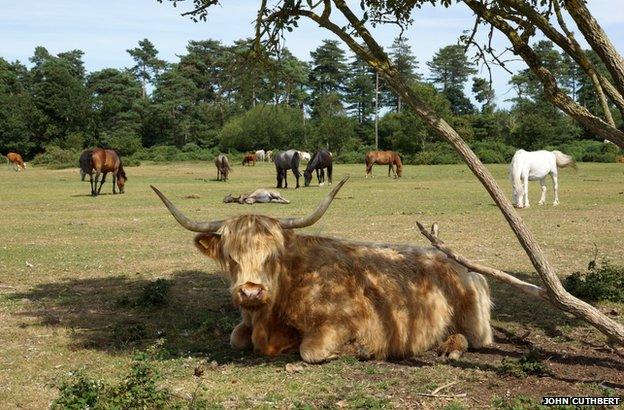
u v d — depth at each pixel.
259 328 6.43
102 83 114.06
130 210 23.55
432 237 6.06
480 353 6.85
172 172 56.53
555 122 83.56
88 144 103.75
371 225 18.14
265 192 26.69
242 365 6.36
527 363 6.05
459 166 64.12
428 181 41.88
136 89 114.12
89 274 11.56
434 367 6.26
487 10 6.32
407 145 80.06
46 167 70.44
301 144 85.94
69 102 102.31
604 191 31.28
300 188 36.81
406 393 5.53
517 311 8.66
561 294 5.70
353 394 5.45
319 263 6.43
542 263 5.73
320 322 6.30
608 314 8.45
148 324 8.15
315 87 98.44
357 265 6.57
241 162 78.56
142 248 14.54
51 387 5.80
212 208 24.33
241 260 5.76
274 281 6.04
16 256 13.42
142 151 94.44
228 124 87.12
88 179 45.47
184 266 12.33
